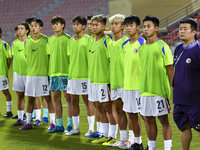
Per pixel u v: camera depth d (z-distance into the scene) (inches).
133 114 395.9
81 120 632.4
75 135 513.0
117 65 418.0
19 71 609.3
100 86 443.8
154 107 351.6
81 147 435.5
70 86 506.6
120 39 421.4
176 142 449.4
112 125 446.3
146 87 356.2
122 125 423.8
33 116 664.4
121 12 1755.7
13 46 625.9
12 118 677.9
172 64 346.6
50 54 540.4
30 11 2992.1
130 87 390.0
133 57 388.2
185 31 326.3
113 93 421.7
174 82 337.1
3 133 533.0
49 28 2824.8
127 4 1753.2
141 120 624.1
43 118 640.4
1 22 3024.1
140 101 384.5
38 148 433.4
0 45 671.8
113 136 447.8
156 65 348.2
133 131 402.6
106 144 446.3
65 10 2864.2
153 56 349.1
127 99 394.9
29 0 3056.1
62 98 987.3
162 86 348.8
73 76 502.3
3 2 3132.4
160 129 536.1
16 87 610.2
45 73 554.9
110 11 1782.7
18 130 558.3
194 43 327.6
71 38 517.0
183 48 332.8
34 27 547.2
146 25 350.9
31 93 556.4
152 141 365.7
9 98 696.4
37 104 610.2
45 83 553.0
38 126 595.2
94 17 445.4
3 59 674.8
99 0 2800.2
